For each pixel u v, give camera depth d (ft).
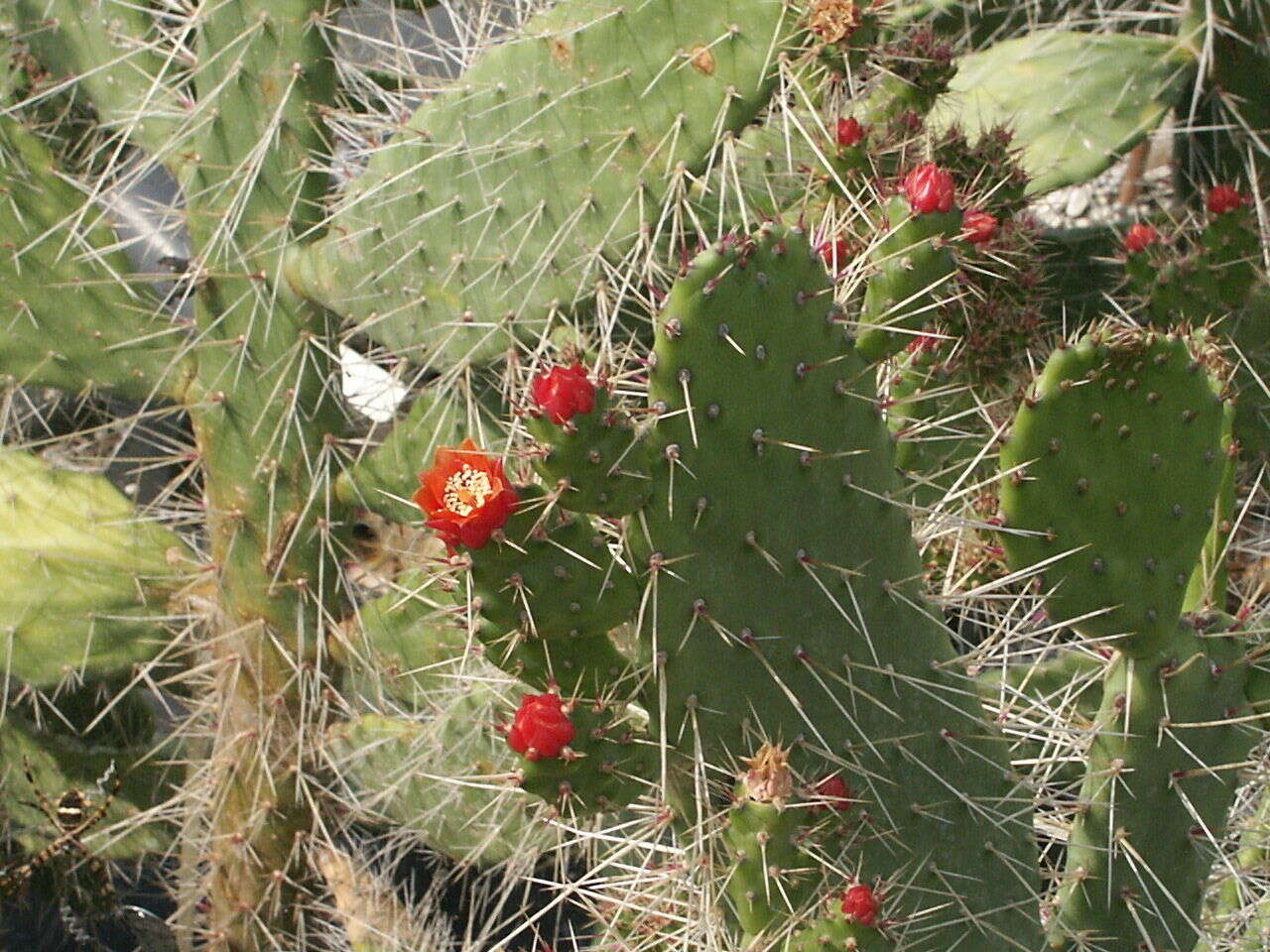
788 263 2.45
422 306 3.30
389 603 3.48
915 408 3.20
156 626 3.55
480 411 3.45
